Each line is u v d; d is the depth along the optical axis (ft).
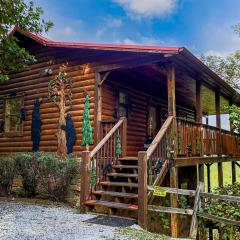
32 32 38.75
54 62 37.09
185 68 30.81
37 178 32.76
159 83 40.19
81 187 26.48
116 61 31.89
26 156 32.96
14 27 38.96
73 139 34.17
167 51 26.68
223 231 26.08
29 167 32.81
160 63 29.66
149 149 24.66
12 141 40.34
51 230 20.07
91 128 32.91
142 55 29.81
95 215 25.22
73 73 35.24
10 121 41.88
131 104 40.93
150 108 46.34
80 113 34.14
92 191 27.02
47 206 29.40
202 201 25.21
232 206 26.32
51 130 36.37
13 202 31.53
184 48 26.00
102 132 32.78
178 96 50.26
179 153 29.12
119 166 29.45
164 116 51.37
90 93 33.60
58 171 30.83
